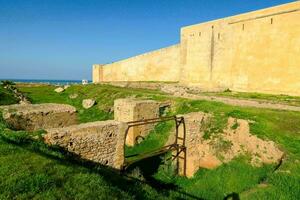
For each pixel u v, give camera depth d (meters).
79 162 7.86
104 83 40.62
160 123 16.97
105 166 9.42
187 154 12.70
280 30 20.86
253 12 23.06
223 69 26.30
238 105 16.23
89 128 9.05
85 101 25.28
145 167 13.08
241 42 24.23
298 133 11.41
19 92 31.98
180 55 32.78
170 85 30.12
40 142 7.86
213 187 11.03
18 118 10.31
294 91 19.86
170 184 11.94
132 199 5.57
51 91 37.34
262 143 11.55
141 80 40.44
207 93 22.77
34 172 5.60
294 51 19.88
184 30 31.97
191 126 12.87
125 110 16.38
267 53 21.88
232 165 11.80
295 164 9.82
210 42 27.97
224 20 26.16
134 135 15.86
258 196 9.11
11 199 4.61
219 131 13.09
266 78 22.00
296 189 8.81
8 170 5.52
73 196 5.04
